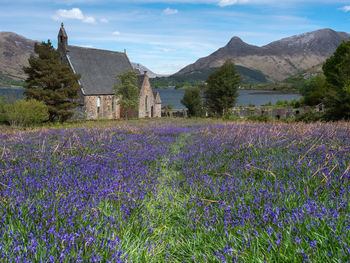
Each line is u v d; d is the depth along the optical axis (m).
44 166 5.33
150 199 4.03
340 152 5.44
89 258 2.25
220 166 5.65
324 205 3.08
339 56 56.06
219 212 3.38
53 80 34.22
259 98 197.38
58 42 48.88
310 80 85.75
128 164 5.90
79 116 46.16
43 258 2.16
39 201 3.32
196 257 2.53
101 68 53.69
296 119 23.55
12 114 26.39
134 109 51.53
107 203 3.51
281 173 4.63
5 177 4.38
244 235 2.61
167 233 3.17
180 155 7.09
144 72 56.19
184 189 4.60
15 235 2.42
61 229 2.64
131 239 2.88
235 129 11.96
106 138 9.58
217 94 59.75
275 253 2.35
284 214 3.00
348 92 20.67
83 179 4.60
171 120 29.66
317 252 2.27
